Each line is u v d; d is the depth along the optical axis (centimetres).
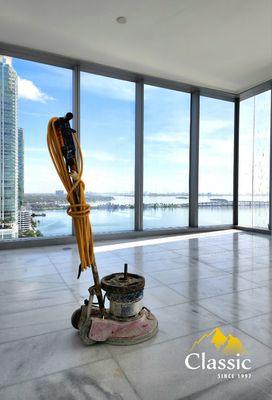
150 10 332
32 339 167
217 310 207
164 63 465
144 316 173
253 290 248
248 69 488
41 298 229
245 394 125
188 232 574
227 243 465
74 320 173
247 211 618
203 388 128
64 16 342
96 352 154
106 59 448
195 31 375
